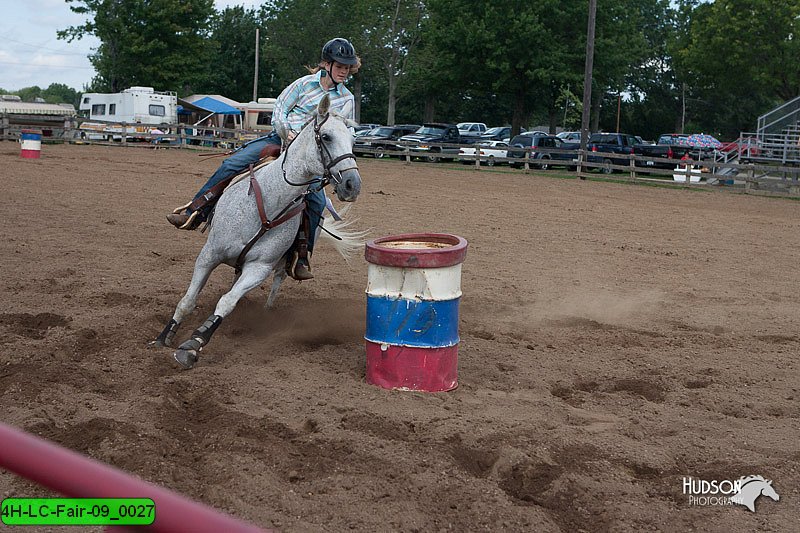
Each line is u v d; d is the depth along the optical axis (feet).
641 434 16.72
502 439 15.78
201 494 13.10
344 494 13.16
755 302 31.22
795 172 85.46
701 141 125.80
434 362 18.63
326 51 20.80
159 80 166.40
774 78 134.72
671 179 102.94
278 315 25.27
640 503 13.37
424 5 172.14
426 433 16.03
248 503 12.73
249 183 19.95
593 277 34.78
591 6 102.47
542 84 147.84
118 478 4.50
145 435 15.03
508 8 141.18
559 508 13.42
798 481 14.53
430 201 61.72
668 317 28.04
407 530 12.17
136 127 117.91
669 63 249.75
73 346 20.29
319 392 18.17
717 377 21.22
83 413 15.99
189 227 21.16
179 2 164.14
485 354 22.18
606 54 144.05
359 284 30.68
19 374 17.92
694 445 16.10
